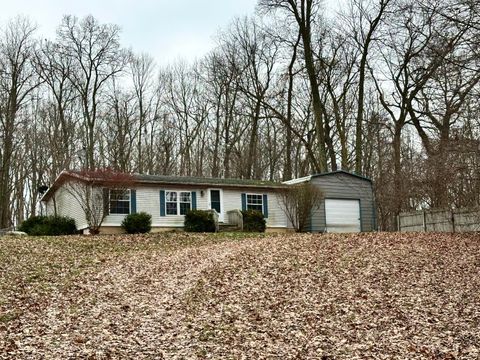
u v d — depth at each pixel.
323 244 19.73
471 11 14.16
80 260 17.66
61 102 43.38
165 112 49.34
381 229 42.31
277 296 13.12
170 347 9.45
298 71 38.47
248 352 9.30
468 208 25.41
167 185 29.25
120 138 46.12
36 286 13.88
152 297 13.06
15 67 39.34
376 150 45.28
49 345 9.29
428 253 17.64
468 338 10.16
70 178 28.03
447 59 15.11
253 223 29.72
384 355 9.25
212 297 13.03
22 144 44.94
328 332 10.55
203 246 21.17
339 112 40.78
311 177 31.53
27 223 28.66
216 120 47.56
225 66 44.19
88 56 44.00
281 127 48.09
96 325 10.66
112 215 27.50
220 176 48.84
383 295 13.15
